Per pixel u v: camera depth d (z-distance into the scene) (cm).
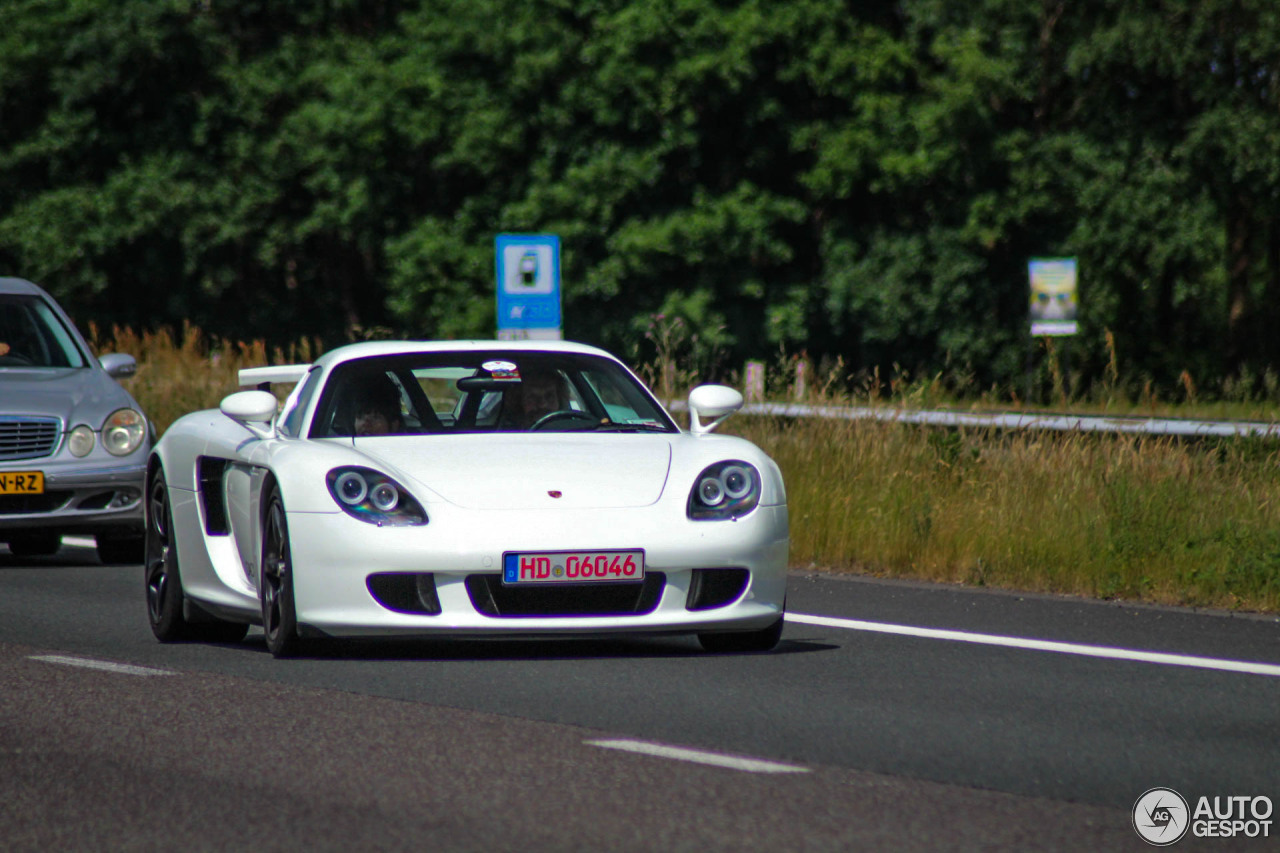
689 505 2791
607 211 13850
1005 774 2017
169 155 15662
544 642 3045
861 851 1658
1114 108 13675
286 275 16400
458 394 3123
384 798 1886
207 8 16025
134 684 2645
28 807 1873
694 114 13588
